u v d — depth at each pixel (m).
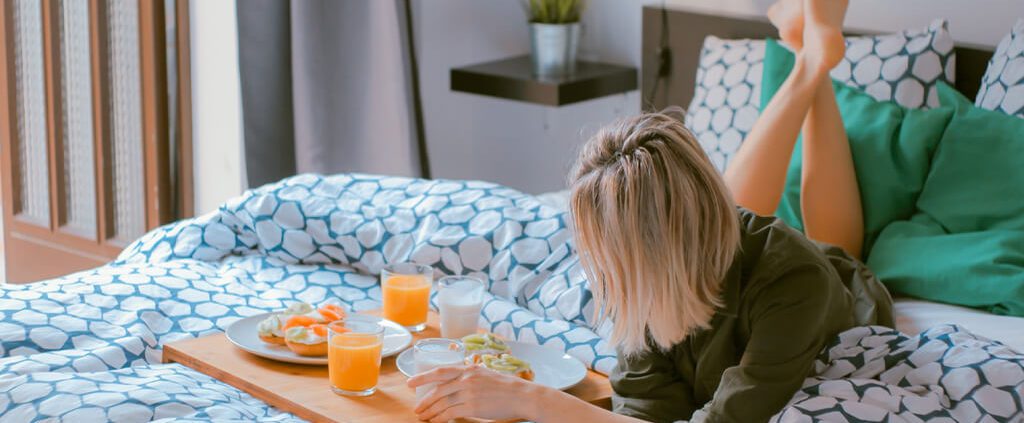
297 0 3.40
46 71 3.42
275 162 3.51
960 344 1.81
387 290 2.11
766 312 1.70
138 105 3.41
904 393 1.72
